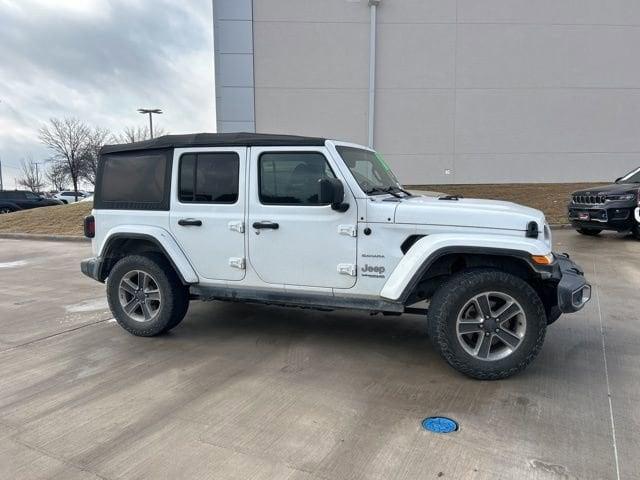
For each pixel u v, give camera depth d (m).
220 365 4.15
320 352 4.44
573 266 4.19
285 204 4.26
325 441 2.92
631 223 10.32
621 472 2.58
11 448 2.89
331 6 17.78
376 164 4.82
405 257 3.88
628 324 5.09
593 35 18.39
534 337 3.66
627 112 18.86
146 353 4.47
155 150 4.76
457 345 3.72
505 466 2.64
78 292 7.21
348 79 18.16
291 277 4.29
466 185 18.81
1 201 27.16
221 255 4.51
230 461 2.72
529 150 18.88
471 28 18.14
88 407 3.40
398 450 2.81
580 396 3.47
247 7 17.66
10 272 9.07
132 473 2.62
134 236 4.79
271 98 18.08
